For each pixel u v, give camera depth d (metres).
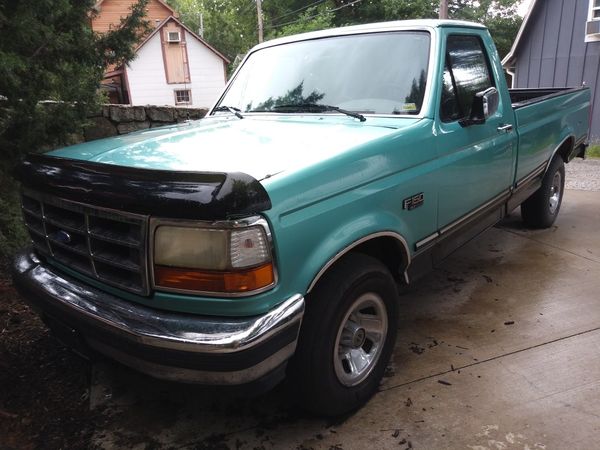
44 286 2.49
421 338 3.42
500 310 3.77
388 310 2.81
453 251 3.51
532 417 2.61
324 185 2.29
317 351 2.37
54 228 2.50
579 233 5.47
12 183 4.05
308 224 2.20
